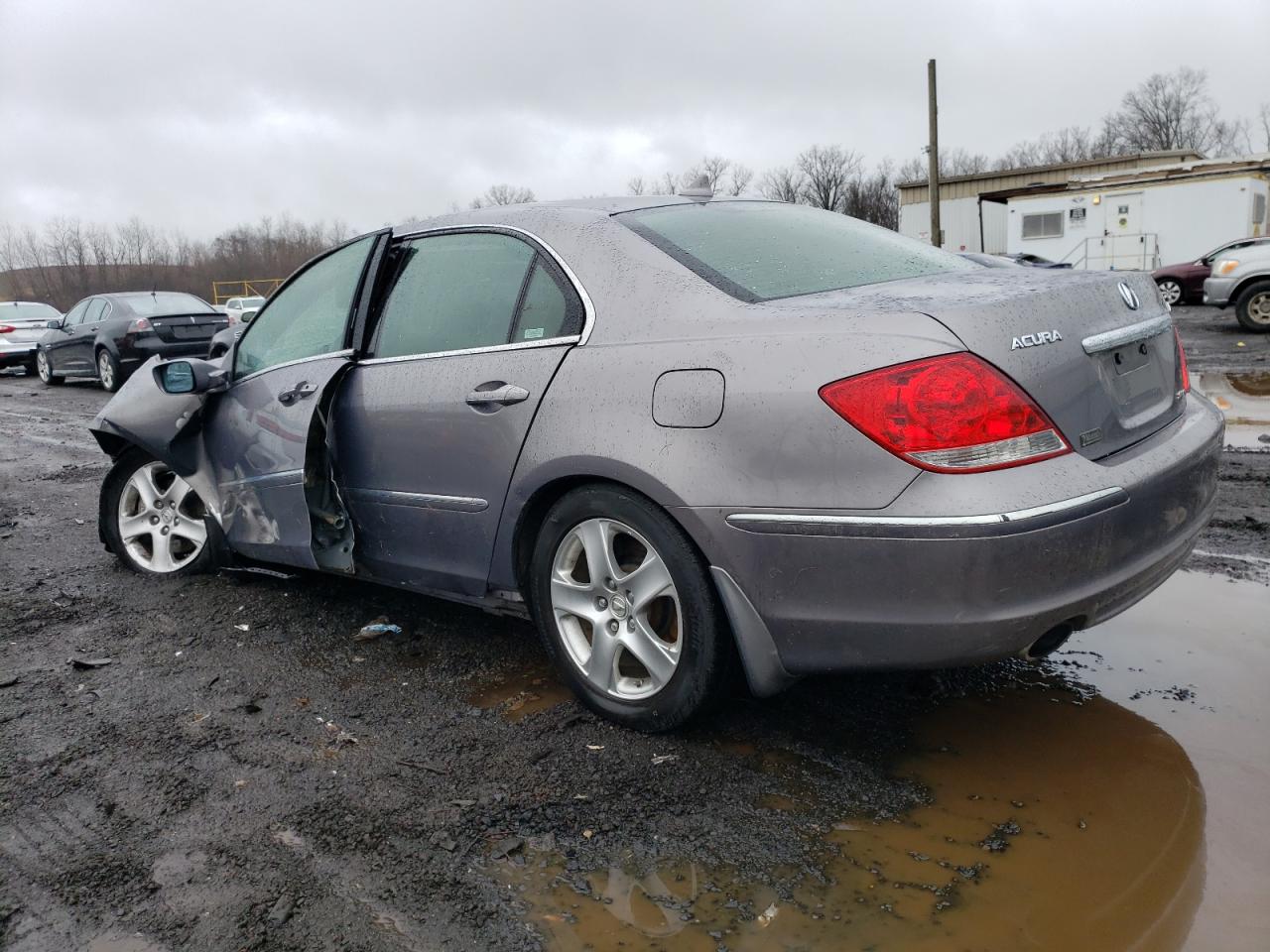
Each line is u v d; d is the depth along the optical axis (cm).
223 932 204
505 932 201
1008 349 225
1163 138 6888
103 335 1385
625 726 285
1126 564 237
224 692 326
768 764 263
